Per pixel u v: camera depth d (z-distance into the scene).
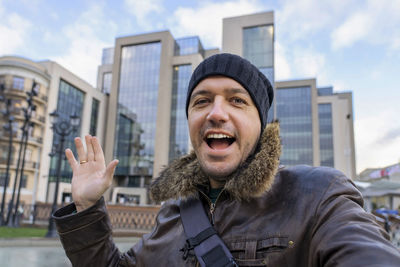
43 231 10.30
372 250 0.48
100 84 55.56
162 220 0.96
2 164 27.94
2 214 12.77
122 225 11.98
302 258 0.65
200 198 0.90
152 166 40.12
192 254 0.77
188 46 45.88
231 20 41.50
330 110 60.50
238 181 0.75
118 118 43.38
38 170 30.58
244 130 0.79
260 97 0.86
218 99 0.81
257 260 0.68
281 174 0.80
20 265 5.30
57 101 34.19
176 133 41.16
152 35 44.41
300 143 54.59
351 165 58.41
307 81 57.59
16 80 29.98
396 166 27.42
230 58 0.84
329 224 0.60
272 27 40.06
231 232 0.74
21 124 29.36
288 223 0.69
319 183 0.71
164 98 41.28
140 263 0.89
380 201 19.14
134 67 44.69
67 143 35.44
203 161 0.81
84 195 0.92
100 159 0.98
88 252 0.91
